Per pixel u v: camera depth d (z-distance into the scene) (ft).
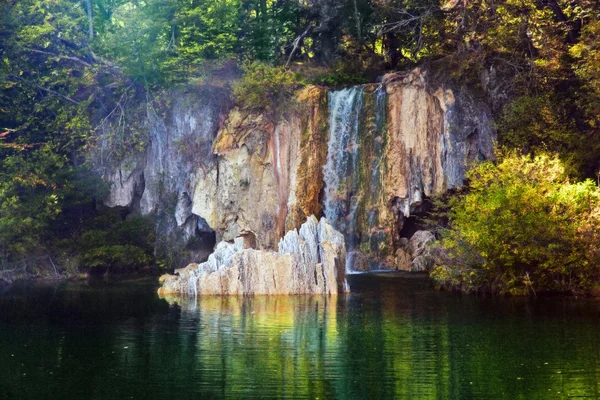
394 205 148.87
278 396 59.93
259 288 112.57
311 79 161.68
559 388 61.31
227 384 63.26
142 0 175.52
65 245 151.43
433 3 159.43
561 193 111.34
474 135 142.61
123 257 149.38
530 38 150.82
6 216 144.97
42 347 77.30
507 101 146.00
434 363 69.26
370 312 95.61
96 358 72.43
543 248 107.24
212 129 151.94
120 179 159.12
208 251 154.20
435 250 130.00
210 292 113.39
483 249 109.29
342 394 60.23
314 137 151.94
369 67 167.22
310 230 115.96
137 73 158.30
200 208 150.82
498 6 150.92
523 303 102.12
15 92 164.25
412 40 161.38
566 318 90.58
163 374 66.49
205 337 80.89
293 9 172.14
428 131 145.79
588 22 148.46
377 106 150.61
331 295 111.34
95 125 163.84
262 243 148.25
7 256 146.61
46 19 163.32
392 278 131.13
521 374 65.46
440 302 103.76
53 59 163.94
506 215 108.06
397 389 61.41
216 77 157.58
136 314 96.17
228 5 165.78
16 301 110.42
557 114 140.26
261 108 150.92
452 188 142.20
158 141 156.97
